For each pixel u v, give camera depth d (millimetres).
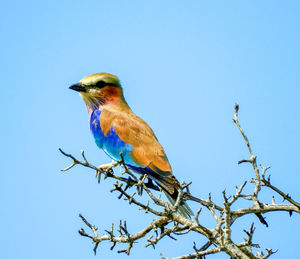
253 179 12914
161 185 16750
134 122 19047
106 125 19375
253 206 12852
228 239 11477
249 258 11453
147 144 18172
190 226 12484
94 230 13641
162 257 11547
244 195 12914
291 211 12953
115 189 12344
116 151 18578
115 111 19891
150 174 17359
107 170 15234
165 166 17281
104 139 19312
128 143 18391
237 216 12742
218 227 11305
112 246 13367
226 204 11211
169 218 12773
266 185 12867
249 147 12633
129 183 15141
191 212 14914
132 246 13266
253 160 12672
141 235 13281
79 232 13742
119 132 18797
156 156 17656
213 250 11406
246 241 11703
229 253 11289
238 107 12320
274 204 13039
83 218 13781
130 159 18078
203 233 12836
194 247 11422
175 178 16797
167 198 16297
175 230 12469
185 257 11500
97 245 13641
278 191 12867
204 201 14102
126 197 12539
